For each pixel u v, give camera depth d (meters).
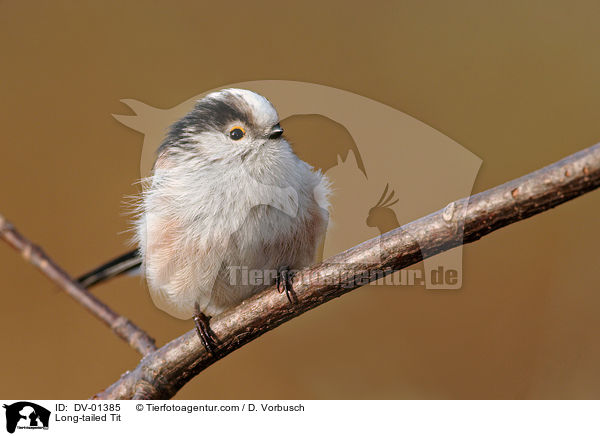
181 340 2.32
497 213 2.28
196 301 2.33
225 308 2.33
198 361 2.32
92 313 2.33
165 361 2.32
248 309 2.31
